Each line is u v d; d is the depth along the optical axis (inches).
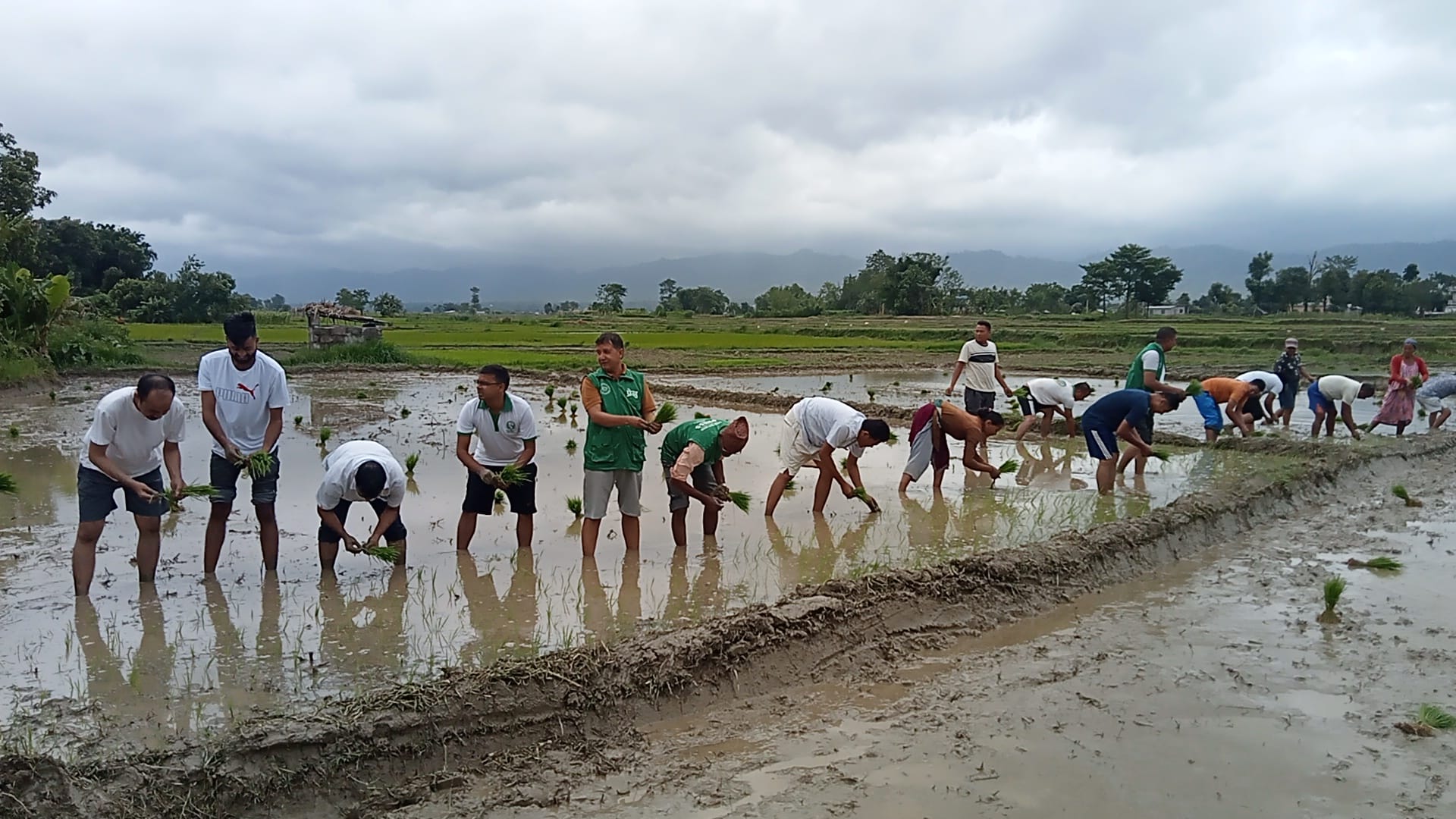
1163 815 165.3
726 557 299.0
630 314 3959.2
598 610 245.1
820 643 235.3
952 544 313.1
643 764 184.7
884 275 3540.8
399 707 184.2
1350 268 3631.9
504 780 178.5
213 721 179.0
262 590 260.7
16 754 156.6
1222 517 358.9
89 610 241.6
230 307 2420.0
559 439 564.1
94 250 2405.3
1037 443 550.0
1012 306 3782.0
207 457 474.0
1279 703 211.0
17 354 844.6
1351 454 471.5
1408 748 189.9
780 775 179.9
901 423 654.5
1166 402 396.8
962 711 207.8
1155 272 3693.4
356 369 1077.8
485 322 3112.7
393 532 280.4
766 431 601.3
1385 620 264.1
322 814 167.9
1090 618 269.6
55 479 418.0
